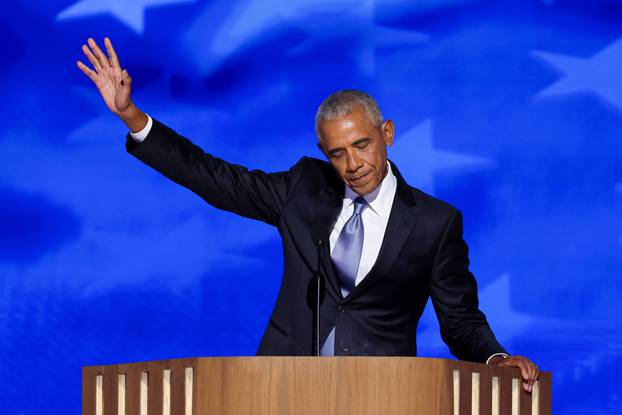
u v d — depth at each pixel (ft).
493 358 34.22
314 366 29.45
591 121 64.85
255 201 37.83
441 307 36.83
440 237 36.52
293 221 37.17
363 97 34.86
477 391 31.24
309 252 36.58
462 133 65.31
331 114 34.37
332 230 36.86
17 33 68.03
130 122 35.91
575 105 64.90
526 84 65.10
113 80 35.50
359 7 66.08
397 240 36.04
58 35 68.08
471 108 65.26
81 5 67.92
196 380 29.84
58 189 67.26
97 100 67.62
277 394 29.43
